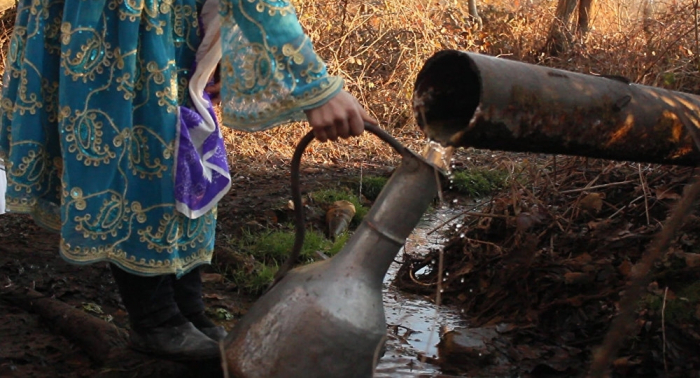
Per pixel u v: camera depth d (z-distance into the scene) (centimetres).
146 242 249
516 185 440
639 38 659
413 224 205
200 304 286
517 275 354
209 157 258
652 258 184
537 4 1252
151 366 275
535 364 296
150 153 248
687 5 531
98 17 240
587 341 307
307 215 523
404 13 959
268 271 400
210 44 256
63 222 242
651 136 230
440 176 205
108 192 244
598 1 1041
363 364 199
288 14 226
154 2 245
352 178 661
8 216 482
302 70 222
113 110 242
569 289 336
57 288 362
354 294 200
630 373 278
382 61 962
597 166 450
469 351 301
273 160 734
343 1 947
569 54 687
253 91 227
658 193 385
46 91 252
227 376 207
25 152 249
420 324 351
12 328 314
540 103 204
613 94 221
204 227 265
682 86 457
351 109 219
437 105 212
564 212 406
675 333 287
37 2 250
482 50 1086
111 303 354
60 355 291
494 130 199
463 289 388
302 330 198
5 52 830
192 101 258
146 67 246
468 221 457
